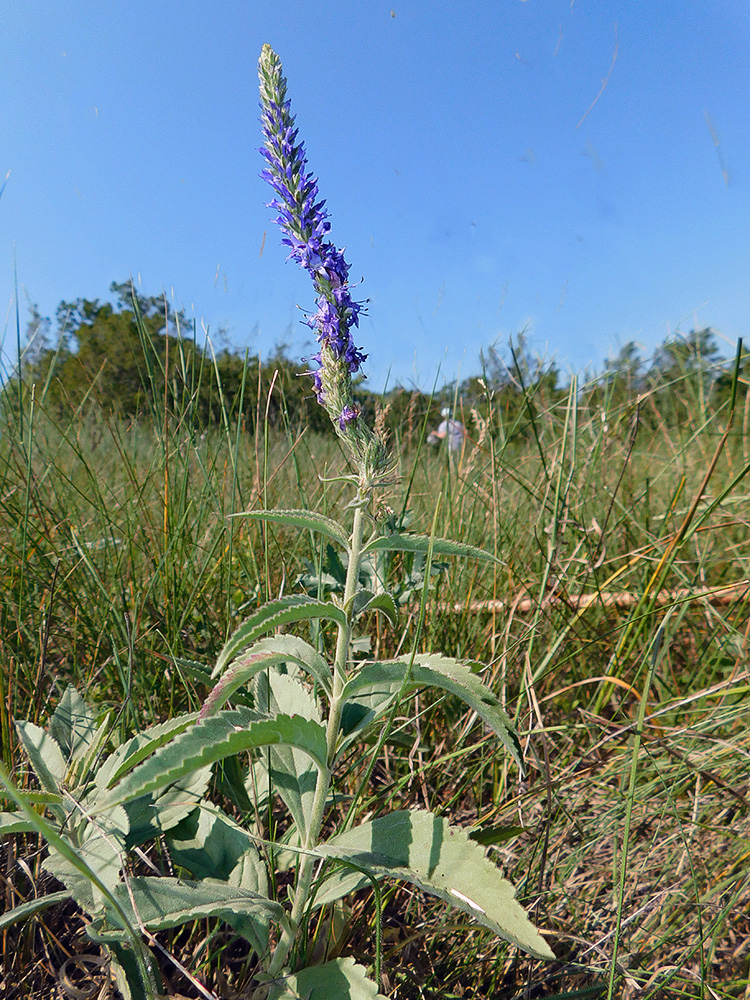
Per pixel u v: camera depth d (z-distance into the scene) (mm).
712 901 1783
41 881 1715
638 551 2826
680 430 4066
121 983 1370
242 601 2928
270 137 1483
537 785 2174
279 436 4051
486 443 3211
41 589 2613
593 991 1511
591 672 2771
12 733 1966
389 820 1487
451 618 2836
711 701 2625
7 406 3193
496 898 1245
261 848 1781
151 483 3613
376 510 1527
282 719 1291
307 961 1572
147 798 1638
